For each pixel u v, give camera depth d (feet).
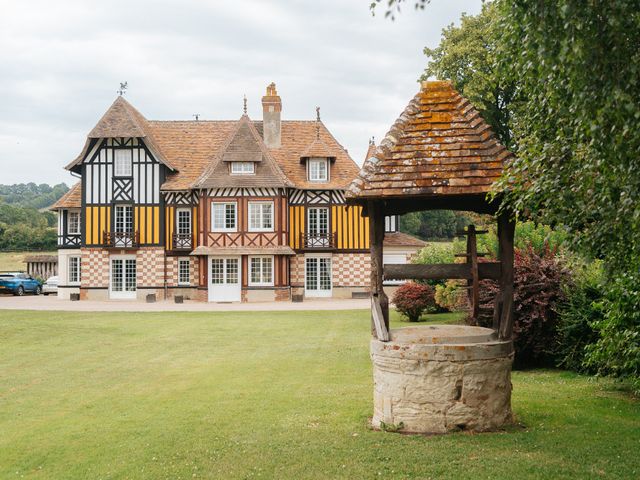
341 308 82.64
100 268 102.12
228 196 98.53
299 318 69.41
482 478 17.94
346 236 104.32
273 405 29.04
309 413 27.04
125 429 25.71
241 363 41.57
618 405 27.27
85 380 36.83
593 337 34.53
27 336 55.36
